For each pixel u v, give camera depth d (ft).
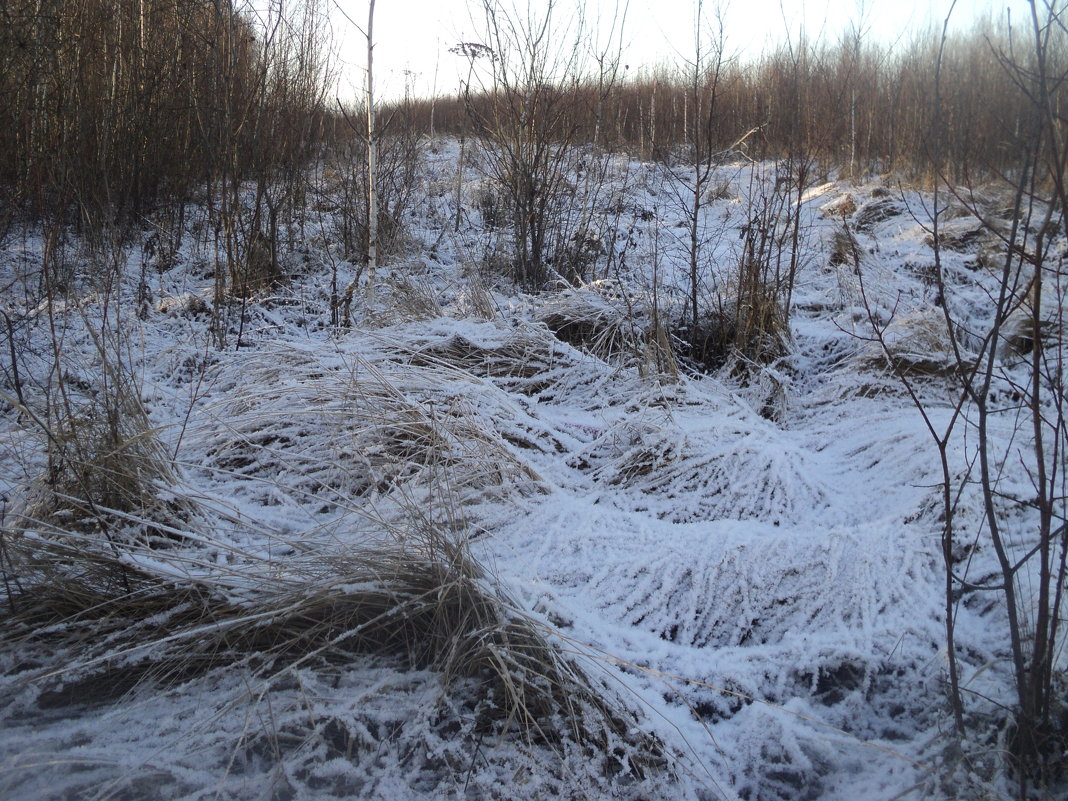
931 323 17.69
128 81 25.17
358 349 14.89
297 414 12.56
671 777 7.45
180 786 6.78
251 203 26.17
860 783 7.67
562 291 19.53
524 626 8.32
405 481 11.70
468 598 8.66
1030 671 7.39
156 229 24.35
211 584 8.61
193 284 22.38
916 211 29.43
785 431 14.65
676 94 42.78
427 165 37.96
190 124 25.81
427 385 13.33
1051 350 16.35
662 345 16.17
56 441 9.72
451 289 22.29
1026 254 7.22
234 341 18.03
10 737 7.13
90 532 9.66
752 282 17.78
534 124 23.99
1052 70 7.54
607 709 7.90
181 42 25.85
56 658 7.98
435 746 7.43
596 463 12.93
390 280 20.06
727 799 7.32
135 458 10.16
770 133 30.76
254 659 8.23
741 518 11.62
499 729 7.73
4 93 21.29
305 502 11.54
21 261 19.75
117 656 7.92
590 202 28.76
